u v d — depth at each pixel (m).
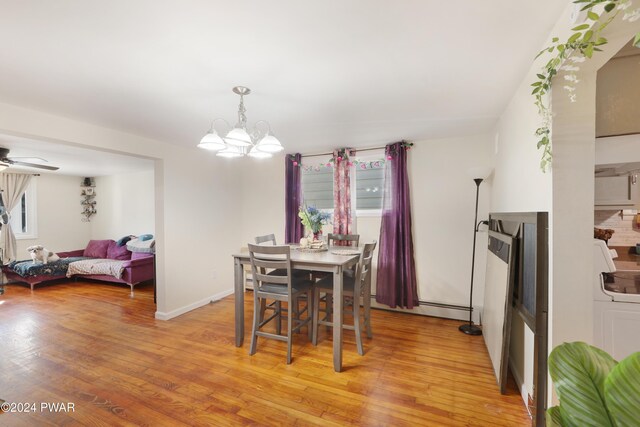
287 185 4.23
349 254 2.81
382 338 2.90
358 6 1.24
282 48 1.56
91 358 2.52
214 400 1.95
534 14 1.30
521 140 1.98
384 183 3.67
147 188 5.88
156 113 2.52
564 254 1.43
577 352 0.80
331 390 2.05
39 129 2.44
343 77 1.90
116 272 4.82
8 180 5.36
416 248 3.60
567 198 1.42
